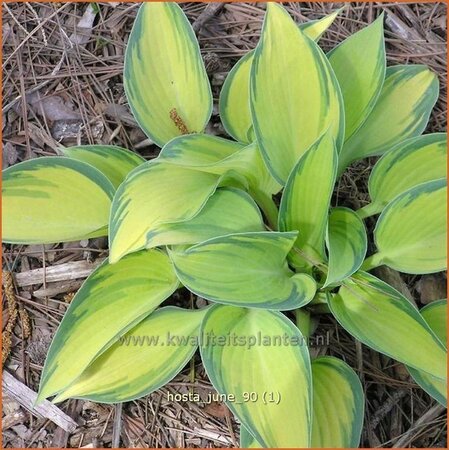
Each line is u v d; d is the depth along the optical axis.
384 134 0.56
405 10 0.69
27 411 0.55
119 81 0.67
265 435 0.43
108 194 0.52
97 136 0.64
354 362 0.56
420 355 0.45
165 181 0.48
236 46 0.68
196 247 0.43
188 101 0.56
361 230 0.48
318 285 0.52
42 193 0.52
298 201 0.47
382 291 0.47
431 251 0.49
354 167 0.64
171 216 0.46
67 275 0.59
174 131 0.56
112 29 0.69
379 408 0.54
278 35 0.45
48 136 0.64
